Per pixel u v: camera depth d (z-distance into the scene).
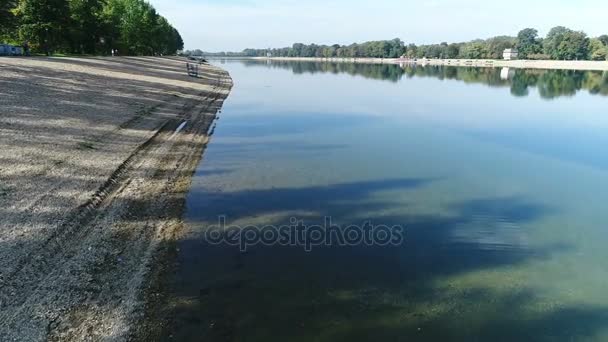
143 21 87.06
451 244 10.16
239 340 6.50
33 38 57.25
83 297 7.15
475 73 101.19
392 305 7.62
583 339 7.03
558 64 130.88
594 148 21.16
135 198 11.49
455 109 35.19
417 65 162.12
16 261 7.71
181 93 32.69
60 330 6.39
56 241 8.62
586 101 43.16
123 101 23.78
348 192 13.39
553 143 22.25
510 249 10.05
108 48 74.81
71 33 62.16
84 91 24.06
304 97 41.44
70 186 11.27
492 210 12.45
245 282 8.03
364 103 37.84
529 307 7.80
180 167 14.84
